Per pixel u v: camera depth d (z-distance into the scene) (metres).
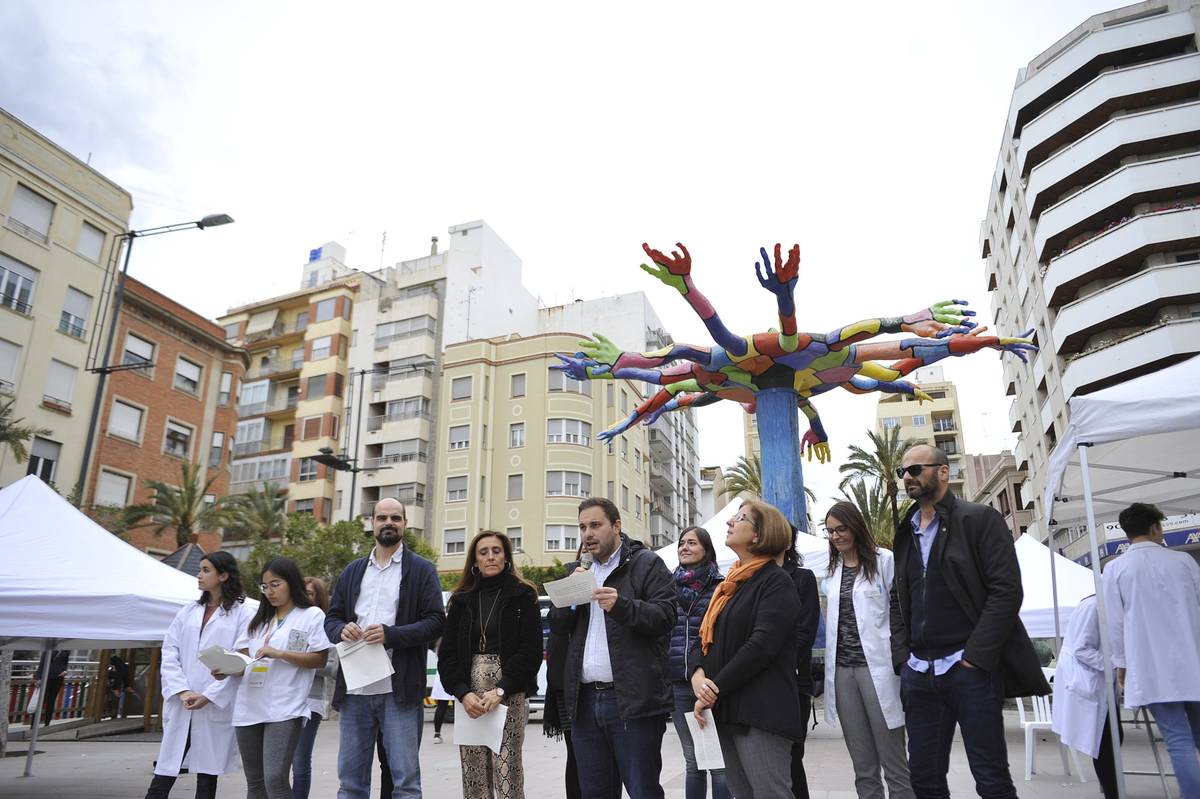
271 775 5.29
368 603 5.29
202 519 29.48
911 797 4.72
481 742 4.57
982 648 3.88
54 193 27.12
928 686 4.23
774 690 3.85
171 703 6.14
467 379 45.62
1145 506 5.57
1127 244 31.06
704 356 19.31
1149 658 5.09
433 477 45.53
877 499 38.19
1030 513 49.59
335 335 49.91
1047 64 36.38
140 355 30.78
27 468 25.64
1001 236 45.41
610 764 4.35
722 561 12.94
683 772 9.22
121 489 29.30
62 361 27.02
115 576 7.38
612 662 4.23
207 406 33.75
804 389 20.52
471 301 49.84
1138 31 33.94
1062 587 12.13
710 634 4.12
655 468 55.72
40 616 6.83
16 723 17.00
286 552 26.86
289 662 5.49
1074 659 6.51
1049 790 7.55
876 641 4.89
